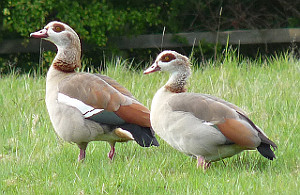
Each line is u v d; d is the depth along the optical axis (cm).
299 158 1021
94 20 2516
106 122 1012
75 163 1056
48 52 2552
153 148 1153
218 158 976
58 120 1041
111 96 1019
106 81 1086
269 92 1423
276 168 986
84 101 1020
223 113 941
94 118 1013
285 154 1052
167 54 1056
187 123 949
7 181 955
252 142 912
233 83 1570
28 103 1459
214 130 931
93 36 2545
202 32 2695
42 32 1103
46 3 2462
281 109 1314
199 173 960
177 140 973
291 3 2819
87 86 1030
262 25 2820
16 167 1036
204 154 964
